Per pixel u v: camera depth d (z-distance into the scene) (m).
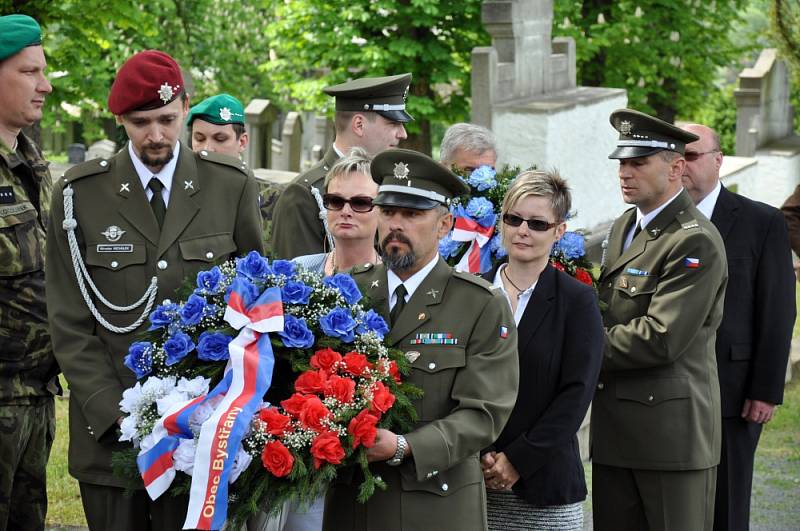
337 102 8.74
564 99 20.05
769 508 10.50
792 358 14.77
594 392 7.20
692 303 7.39
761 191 30.33
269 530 6.95
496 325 5.88
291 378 5.87
